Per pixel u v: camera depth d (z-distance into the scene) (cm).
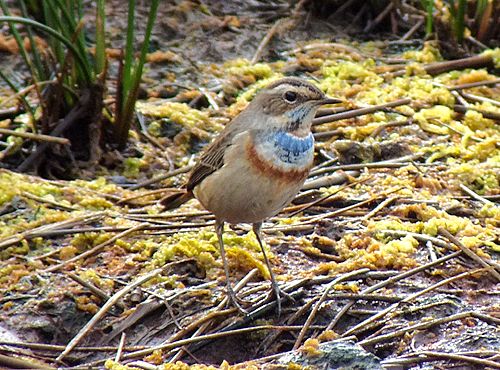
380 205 1109
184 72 1584
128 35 1255
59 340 884
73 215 1082
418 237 1012
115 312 905
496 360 789
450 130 1348
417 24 1762
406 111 1395
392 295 898
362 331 851
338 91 1487
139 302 916
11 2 1666
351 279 939
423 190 1166
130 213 1119
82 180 1206
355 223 1075
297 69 1608
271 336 864
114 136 1312
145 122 1394
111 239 1012
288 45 1708
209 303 908
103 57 1320
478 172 1206
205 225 1060
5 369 798
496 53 1570
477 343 816
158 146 1344
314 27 1781
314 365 782
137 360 833
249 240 1015
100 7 1294
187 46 1667
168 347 847
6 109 1354
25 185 1135
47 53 1416
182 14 1742
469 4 1728
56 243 1030
